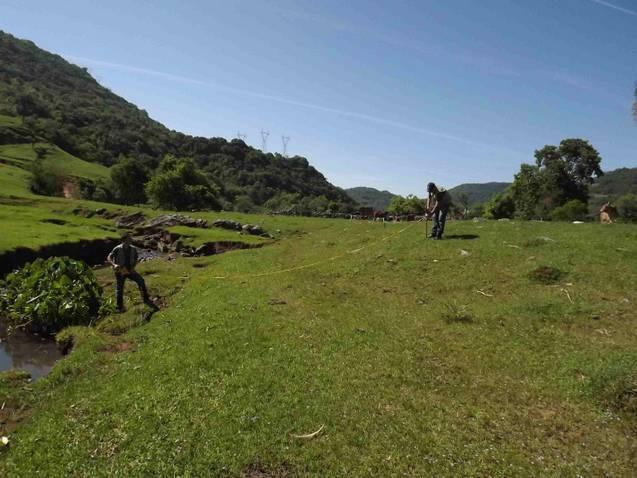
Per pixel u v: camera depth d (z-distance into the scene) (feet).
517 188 287.07
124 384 38.83
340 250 93.86
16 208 174.70
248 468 27.63
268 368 39.81
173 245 131.44
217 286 72.43
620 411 31.65
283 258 94.79
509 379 37.27
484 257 70.74
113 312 63.87
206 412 33.40
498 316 49.96
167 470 27.58
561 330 45.44
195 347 45.21
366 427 31.01
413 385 36.68
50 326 61.36
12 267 92.89
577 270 60.18
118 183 376.07
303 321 51.93
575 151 263.90
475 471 26.66
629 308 48.52
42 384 41.65
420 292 61.16
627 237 73.61
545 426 30.91
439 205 85.30
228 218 181.16
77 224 157.17
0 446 31.65
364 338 46.24
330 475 26.76
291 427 31.19
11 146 490.49
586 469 26.55
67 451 30.19
